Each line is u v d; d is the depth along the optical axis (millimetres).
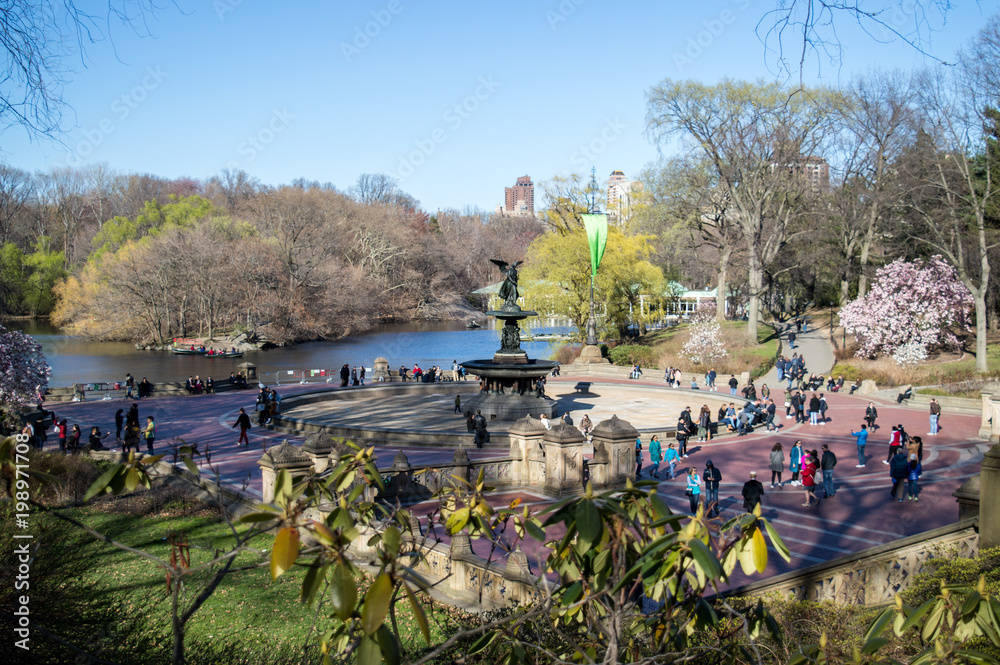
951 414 38312
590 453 27266
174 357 77000
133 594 12445
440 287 128500
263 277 91250
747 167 59688
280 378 60344
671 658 4438
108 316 84438
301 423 32812
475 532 4723
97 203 116688
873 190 60219
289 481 3578
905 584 11500
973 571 8781
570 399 43969
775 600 8828
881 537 17578
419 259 125125
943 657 4426
